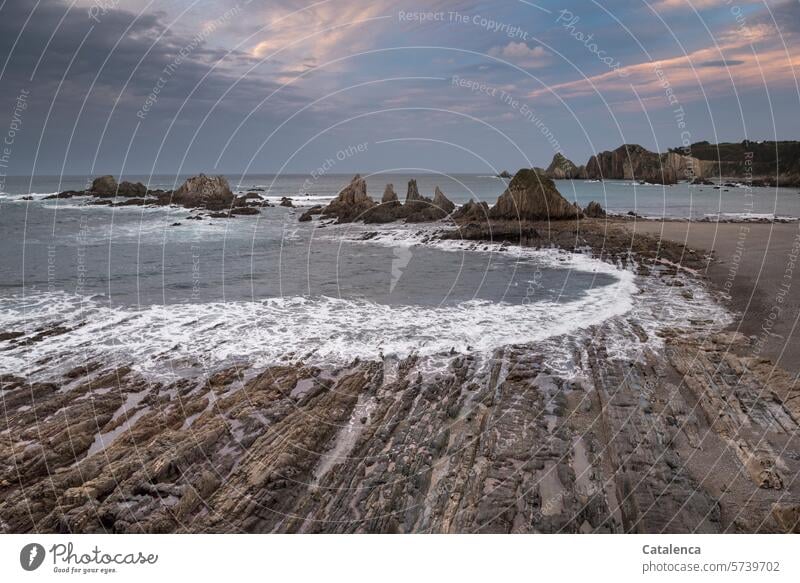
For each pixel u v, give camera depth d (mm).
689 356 13039
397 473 8617
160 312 17188
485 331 15383
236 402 10836
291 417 10227
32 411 10305
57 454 8977
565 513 7719
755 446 9188
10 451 8992
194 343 14273
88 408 10492
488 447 9344
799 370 12148
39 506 7734
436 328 15672
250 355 13477
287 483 8336
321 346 14125
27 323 15836
